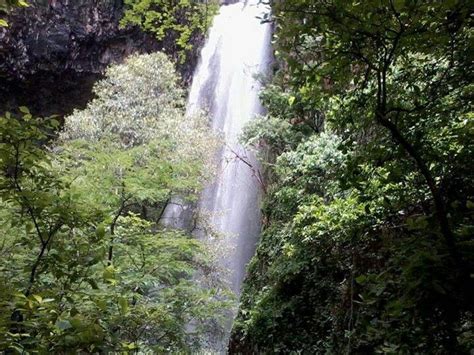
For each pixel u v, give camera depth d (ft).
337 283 23.06
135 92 42.29
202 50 66.54
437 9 8.02
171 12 38.27
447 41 8.84
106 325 9.81
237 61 62.64
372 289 7.93
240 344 30.09
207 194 54.34
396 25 8.38
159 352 17.35
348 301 20.84
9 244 11.72
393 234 14.76
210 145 41.14
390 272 8.11
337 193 21.26
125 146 36.47
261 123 35.35
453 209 8.26
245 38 63.36
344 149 10.50
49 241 8.55
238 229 51.01
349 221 17.37
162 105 42.98
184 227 41.42
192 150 36.60
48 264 8.34
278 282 27.17
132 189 21.71
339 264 22.68
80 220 8.70
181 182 25.90
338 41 8.86
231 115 60.44
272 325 25.50
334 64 9.16
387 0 7.85
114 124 39.01
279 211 34.01
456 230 8.09
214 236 41.75
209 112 60.49
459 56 9.37
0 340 6.78
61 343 7.09
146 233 23.38
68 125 39.68
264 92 35.86
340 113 10.85
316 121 33.91
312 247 24.22
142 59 45.01
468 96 9.89
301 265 24.98
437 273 6.83
